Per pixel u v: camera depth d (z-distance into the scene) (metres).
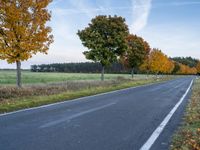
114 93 26.70
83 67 153.38
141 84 46.59
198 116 13.00
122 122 11.48
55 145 7.71
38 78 53.81
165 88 36.44
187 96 24.70
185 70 180.88
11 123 10.84
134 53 58.44
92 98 21.42
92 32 39.66
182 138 8.74
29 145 7.66
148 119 12.35
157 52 74.44
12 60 20.19
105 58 40.09
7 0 19.67
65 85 29.33
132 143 8.19
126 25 41.50
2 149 7.23
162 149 7.61
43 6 20.53
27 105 16.23
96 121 11.58
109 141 8.34
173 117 13.02
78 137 8.72
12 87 22.19
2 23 19.72
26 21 20.06
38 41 20.41
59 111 14.28
